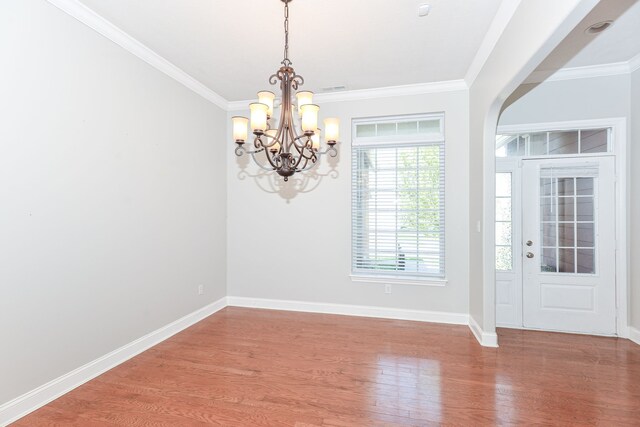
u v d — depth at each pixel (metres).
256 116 1.93
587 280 3.41
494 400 2.18
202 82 3.70
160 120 3.18
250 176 4.32
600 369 2.61
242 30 2.63
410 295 3.82
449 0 2.25
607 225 3.35
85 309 2.43
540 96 3.44
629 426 1.92
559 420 1.98
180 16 2.45
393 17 2.44
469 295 3.63
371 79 3.58
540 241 3.56
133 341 2.88
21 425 1.93
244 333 3.41
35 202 2.08
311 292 4.14
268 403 2.16
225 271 4.37
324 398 2.22
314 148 2.25
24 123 2.01
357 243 4.03
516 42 2.22
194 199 3.71
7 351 1.94
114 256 2.68
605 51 2.93
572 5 1.52
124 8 2.35
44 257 2.14
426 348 3.02
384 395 2.25
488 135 3.01
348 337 3.29
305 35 2.70
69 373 2.31
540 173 3.55
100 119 2.54
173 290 3.38
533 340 3.23
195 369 2.63
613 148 3.31
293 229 4.18
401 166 3.88
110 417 2.01
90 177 2.46
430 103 3.72
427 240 3.81
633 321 3.21
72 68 2.31
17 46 1.97
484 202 3.05
